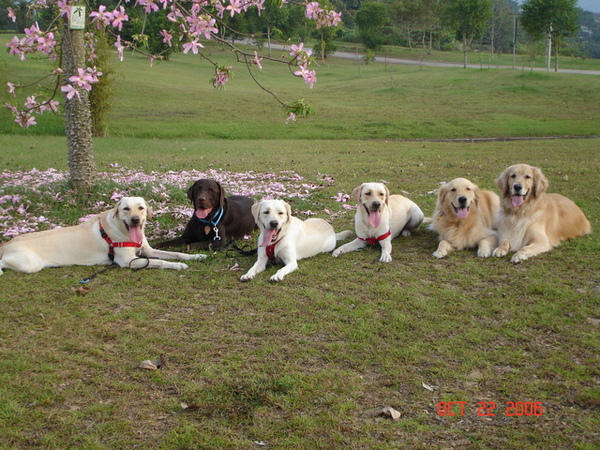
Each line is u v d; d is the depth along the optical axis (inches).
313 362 147.3
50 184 356.8
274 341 160.1
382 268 229.6
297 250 240.1
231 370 143.1
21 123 273.6
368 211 246.4
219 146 767.1
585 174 446.0
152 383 136.9
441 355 150.6
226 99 1439.5
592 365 142.9
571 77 1768.0
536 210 248.2
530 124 1032.2
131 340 160.7
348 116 1184.8
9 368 142.9
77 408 126.3
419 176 470.0
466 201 245.4
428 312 180.2
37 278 214.8
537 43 2215.8
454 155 644.1
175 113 1178.6
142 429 118.6
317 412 124.6
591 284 203.5
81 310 183.3
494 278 214.1
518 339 159.5
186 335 164.6
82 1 253.3
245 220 289.4
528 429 117.6
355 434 116.8
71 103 335.6
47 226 287.9
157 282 213.0
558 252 245.4
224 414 124.0
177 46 253.8
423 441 114.4
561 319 171.9
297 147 762.8
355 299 191.8
